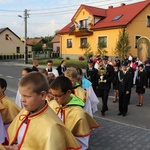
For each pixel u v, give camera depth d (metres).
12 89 13.20
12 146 2.11
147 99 11.20
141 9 30.88
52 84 2.80
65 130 2.01
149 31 32.19
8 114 3.37
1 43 55.09
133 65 14.28
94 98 5.48
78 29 36.03
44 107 1.99
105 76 8.18
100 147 5.16
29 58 50.25
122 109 8.18
